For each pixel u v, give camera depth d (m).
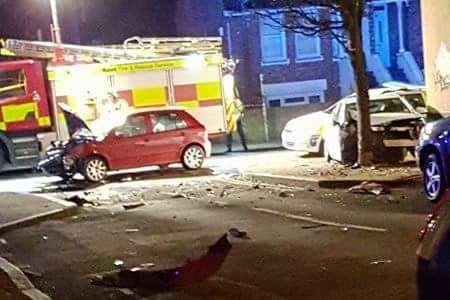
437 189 15.14
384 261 10.63
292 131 26.72
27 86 27.84
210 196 19.16
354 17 21.02
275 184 20.61
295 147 26.61
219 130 29.41
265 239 12.90
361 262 10.70
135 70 28.50
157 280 10.59
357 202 16.30
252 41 42.56
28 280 11.17
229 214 15.98
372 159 21.53
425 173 15.61
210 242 13.02
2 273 11.66
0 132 27.58
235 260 11.46
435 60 20.41
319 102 41.78
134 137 24.06
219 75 29.38
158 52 29.81
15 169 29.30
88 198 20.34
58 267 12.23
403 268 10.16
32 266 12.48
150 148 24.27
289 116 37.38
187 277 10.62
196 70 29.09
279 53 42.78
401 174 19.14
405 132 21.36
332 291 9.41
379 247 11.54
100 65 28.25
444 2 19.75
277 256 11.55
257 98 42.62
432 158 15.27
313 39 42.78
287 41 42.69
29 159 27.89
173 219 15.90
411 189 17.66
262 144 35.72
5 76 27.72
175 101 28.86
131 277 10.78
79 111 28.12
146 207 18.06
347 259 10.96
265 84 42.72
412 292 9.02
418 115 22.27
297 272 10.49
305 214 15.18
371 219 13.98
